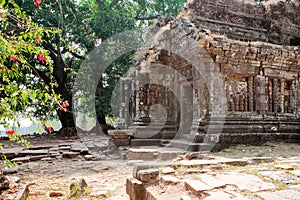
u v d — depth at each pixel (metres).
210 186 4.16
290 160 6.75
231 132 9.98
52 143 13.67
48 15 16.88
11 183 4.98
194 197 3.97
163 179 4.80
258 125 10.66
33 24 4.20
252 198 3.67
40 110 18.53
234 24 14.26
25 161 8.99
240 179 4.54
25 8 16.75
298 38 15.51
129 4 23.92
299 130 11.35
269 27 15.03
